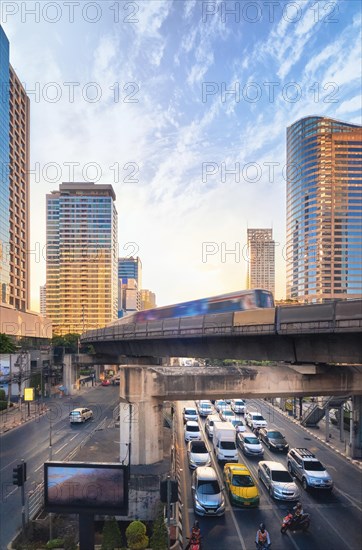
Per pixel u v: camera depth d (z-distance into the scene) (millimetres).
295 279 166250
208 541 18344
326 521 20469
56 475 16672
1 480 25547
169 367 24688
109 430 29812
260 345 28438
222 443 30891
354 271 154000
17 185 105062
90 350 93688
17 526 19375
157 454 22656
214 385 24094
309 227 160875
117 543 16875
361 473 27875
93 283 170875
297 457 27109
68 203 174625
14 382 53844
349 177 159500
